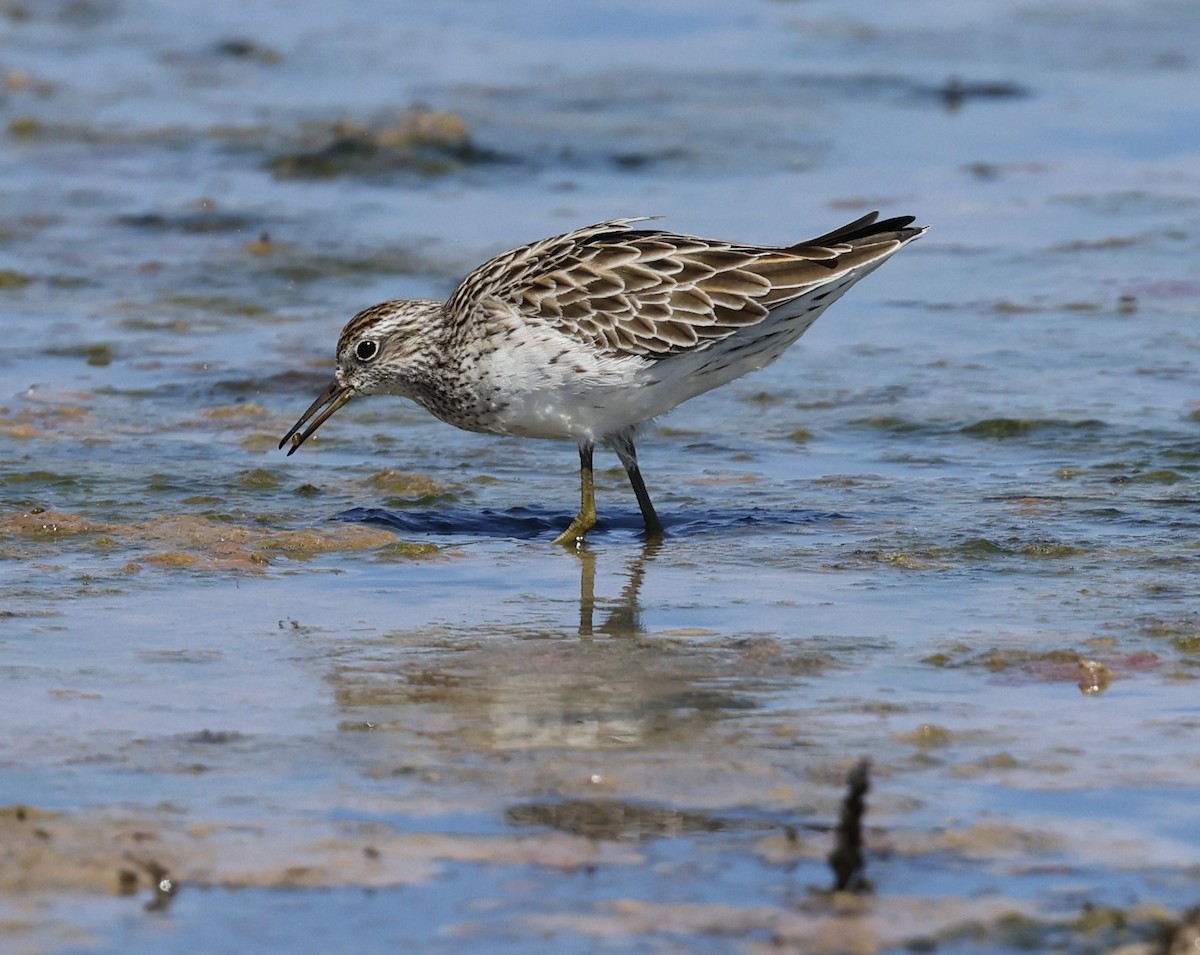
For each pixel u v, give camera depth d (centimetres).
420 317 1412
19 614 1147
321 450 1593
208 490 1459
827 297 1356
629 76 3192
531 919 762
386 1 3856
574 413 1356
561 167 2641
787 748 934
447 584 1237
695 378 1363
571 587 1229
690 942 745
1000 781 891
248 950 739
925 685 1022
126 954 735
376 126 2797
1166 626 1112
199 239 2311
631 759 920
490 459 1574
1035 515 1373
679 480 1507
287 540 1326
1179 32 3500
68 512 1383
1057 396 1711
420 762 916
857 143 2761
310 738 947
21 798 870
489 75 3203
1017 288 2108
